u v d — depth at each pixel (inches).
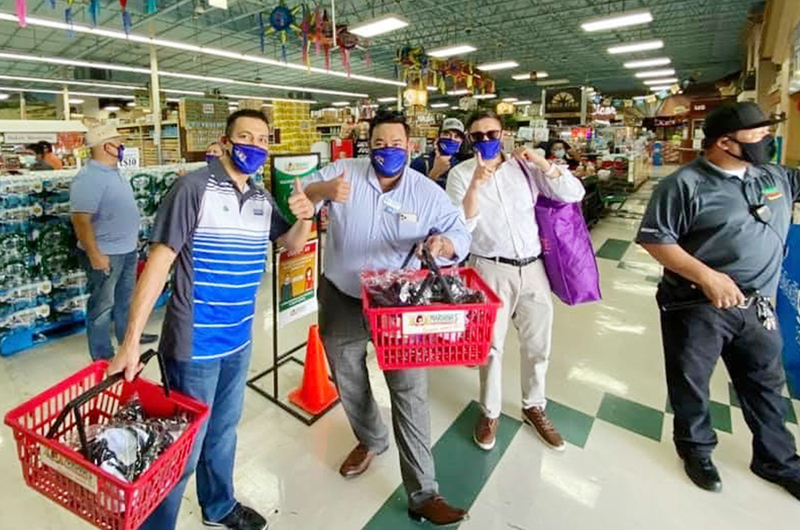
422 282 56.6
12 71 661.9
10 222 121.8
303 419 95.1
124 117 470.3
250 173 55.9
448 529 68.5
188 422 48.3
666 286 76.6
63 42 528.4
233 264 55.2
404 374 65.6
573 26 555.2
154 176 152.1
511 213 80.2
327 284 71.2
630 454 85.1
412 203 66.1
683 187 68.2
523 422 94.2
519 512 71.9
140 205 148.5
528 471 80.8
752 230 66.9
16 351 126.4
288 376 113.0
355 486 77.6
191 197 51.1
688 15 490.0
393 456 84.7
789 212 69.7
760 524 69.6
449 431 92.0
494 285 81.9
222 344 57.2
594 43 656.4
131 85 678.5
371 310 50.6
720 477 78.2
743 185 66.8
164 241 50.4
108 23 453.7
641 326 143.9
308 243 104.7
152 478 40.0
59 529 68.8
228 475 67.0
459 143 110.7
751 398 75.7
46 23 327.6
